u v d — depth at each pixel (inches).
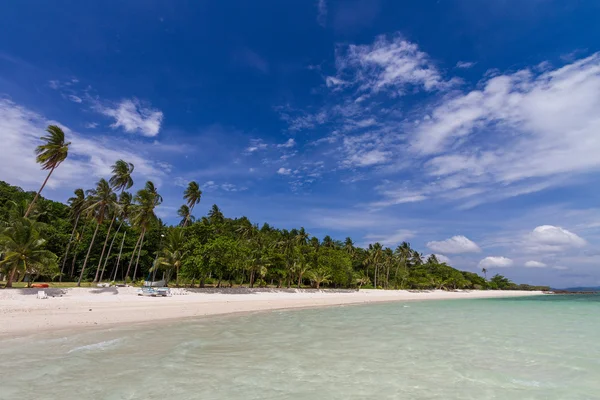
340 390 404.2
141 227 2080.5
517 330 938.1
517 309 1830.7
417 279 4335.6
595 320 1234.0
